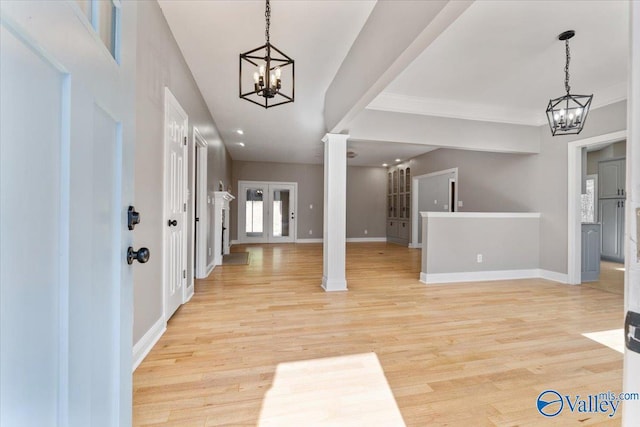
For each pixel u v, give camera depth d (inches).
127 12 35.4
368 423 52.9
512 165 193.5
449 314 109.1
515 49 104.0
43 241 20.0
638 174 16.4
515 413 56.2
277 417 54.0
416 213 305.0
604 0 79.7
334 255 141.9
